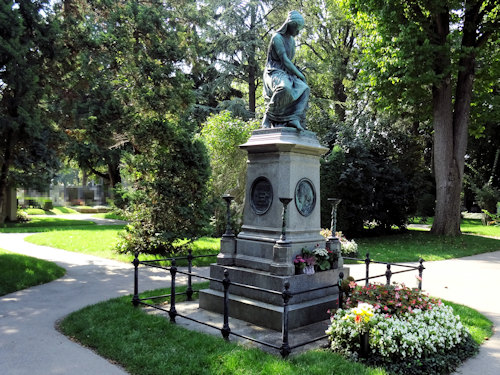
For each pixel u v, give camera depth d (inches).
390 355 198.8
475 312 293.1
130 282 375.2
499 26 721.0
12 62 455.2
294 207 274.7
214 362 190.1
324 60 1230.9
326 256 270.5
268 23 1184.8
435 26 759.7
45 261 440.1
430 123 892.0
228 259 288.4
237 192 727.7
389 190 821.9
